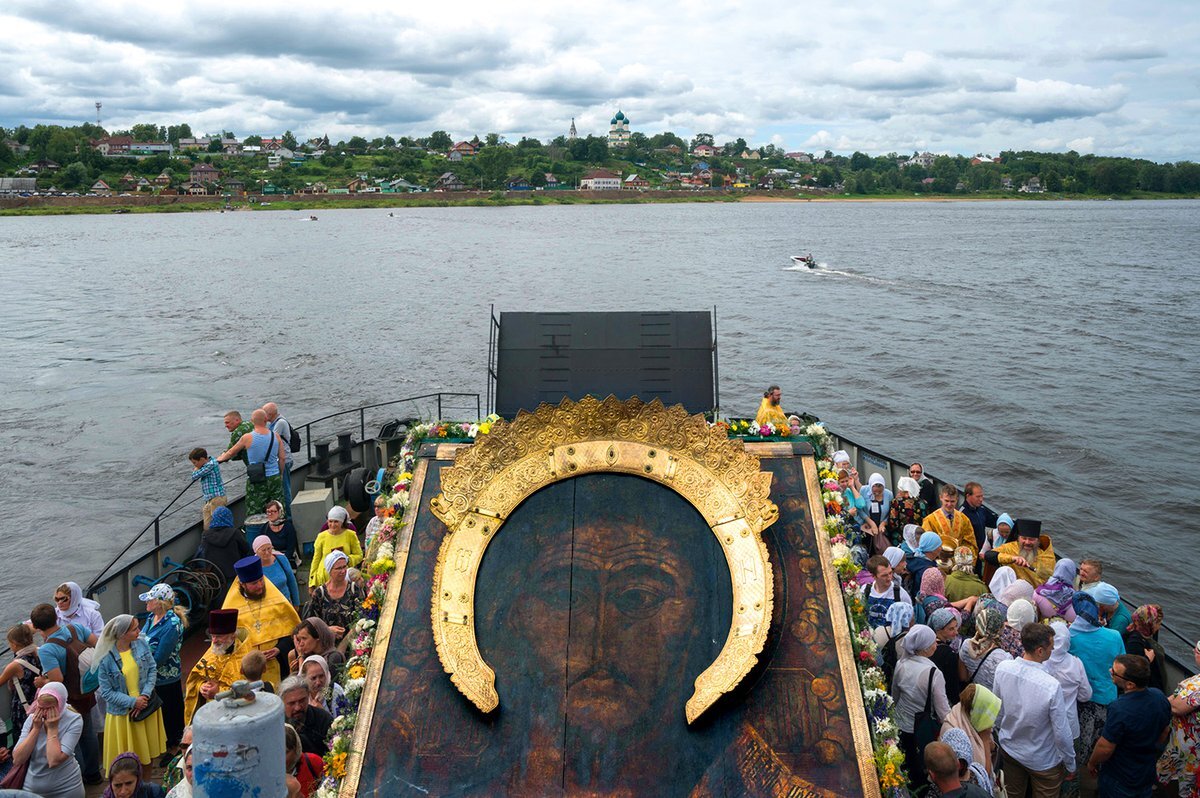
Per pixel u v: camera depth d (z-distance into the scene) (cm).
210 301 7131
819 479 820
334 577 1048
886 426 3766
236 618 930
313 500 1523
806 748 671
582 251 11831
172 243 13688
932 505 1521
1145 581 2486
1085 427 3725
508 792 659
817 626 725
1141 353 5131
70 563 2612
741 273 9156
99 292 7769
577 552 757
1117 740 843
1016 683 832
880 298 7350
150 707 952
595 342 1120
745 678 692
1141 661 844
